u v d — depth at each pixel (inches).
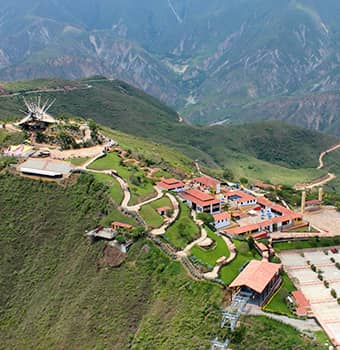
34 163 5551.2
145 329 3336.6
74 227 4694.9
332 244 5034.5
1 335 3971.5
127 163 6387.8
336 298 3865.7
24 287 4323.3
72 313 3762.3
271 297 3560.5
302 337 3090.6
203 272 3683.6
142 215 4539.9
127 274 3860.7
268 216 5605.3
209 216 4906.5
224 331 3070.9
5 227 4872.0
